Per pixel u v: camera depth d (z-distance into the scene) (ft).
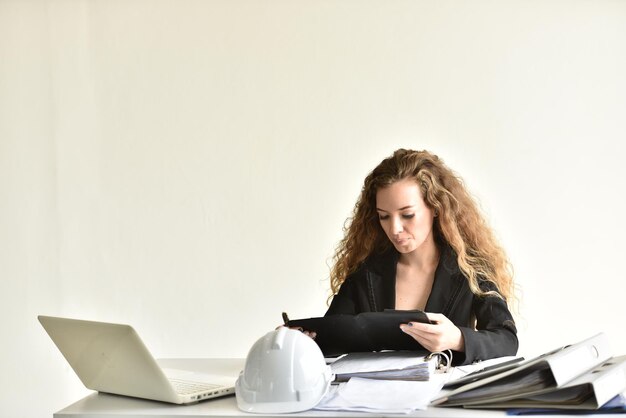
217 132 12.64
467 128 12.02
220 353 12.57
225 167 12.61
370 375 5.26
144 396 5.13
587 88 11.73
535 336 11.76
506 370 4.86
